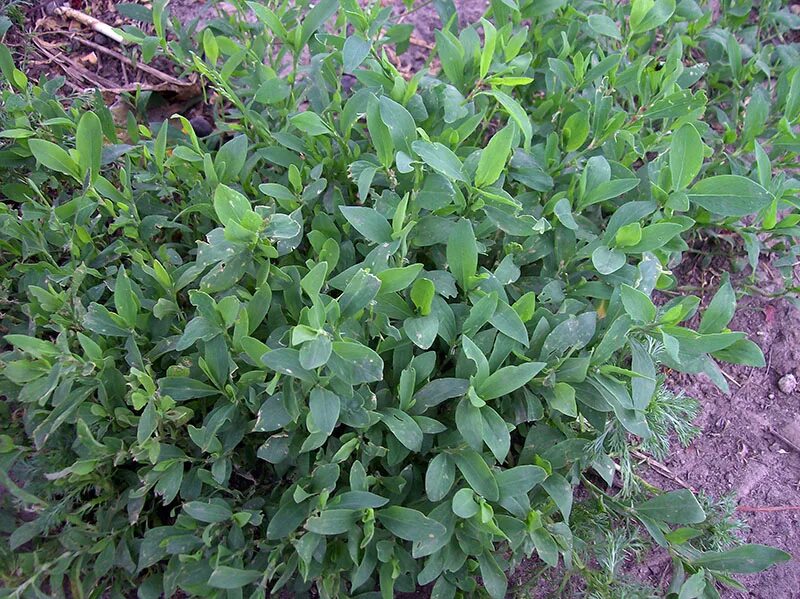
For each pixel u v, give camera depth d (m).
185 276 0.27
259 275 0.26
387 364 0.29
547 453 0.27
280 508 0.25
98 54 0.43
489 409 0.26
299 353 0.22
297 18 0.35
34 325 0.27
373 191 0.29
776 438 0.35
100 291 0.29
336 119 0.35
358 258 0.31
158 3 0.32
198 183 0.31
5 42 0.42
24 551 0.28
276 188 0.29
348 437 0.26
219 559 0.24
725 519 0.30
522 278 0.31
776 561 0.26
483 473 0.25
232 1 0.36
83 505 0.26
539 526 0.25
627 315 0.26
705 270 0.39
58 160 0.28
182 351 0.29
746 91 0.40
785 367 0.37
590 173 0.30
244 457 0.28
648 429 0.27
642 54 0.41
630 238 0.27
